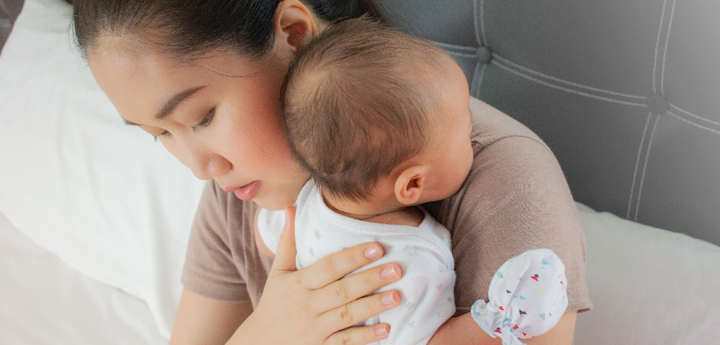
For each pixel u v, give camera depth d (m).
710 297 0.80
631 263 0.88
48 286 1.28
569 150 0.97
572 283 0.51
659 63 0.80
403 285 0.53
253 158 0.54
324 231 0.58
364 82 0.47
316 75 0.49
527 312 0.49
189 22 0.44
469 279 0.53
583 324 0.84
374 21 0.59
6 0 1.78
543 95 0.95
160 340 1.15
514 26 0.91
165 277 1.19
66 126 1.39
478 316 0.50
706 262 0.84
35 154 1.38
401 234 0.54
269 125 0.52
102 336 1.17
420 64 0.48
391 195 0.53
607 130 0.91
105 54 0.46
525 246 0.50
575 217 0.57
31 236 1.35
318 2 0.61
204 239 0.82
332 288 0.56
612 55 0.83
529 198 0.51
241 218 0.77
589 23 0.82
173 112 0.48
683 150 0.85
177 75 0.46
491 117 0.63
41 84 1.47
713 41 0.73
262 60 0.50
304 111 0.50
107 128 1.35
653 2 0.75
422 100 0.47
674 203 0.91
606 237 0.93
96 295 1.26
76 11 0.48
